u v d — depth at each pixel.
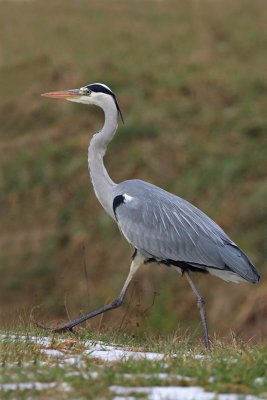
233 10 28.75
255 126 21.33
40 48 28.05
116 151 21.73
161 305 16.98
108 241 19.20
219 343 9.15
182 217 9.80
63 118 23.44
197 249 9.65
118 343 9.39
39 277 19.03
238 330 15.94
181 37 27.59
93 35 28.67
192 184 20.09
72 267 19.02
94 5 31.70
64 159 21.81
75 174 21.27
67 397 6.07
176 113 22.39
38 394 6.14
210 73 23.89
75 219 20.17
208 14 28.58
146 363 7.05
